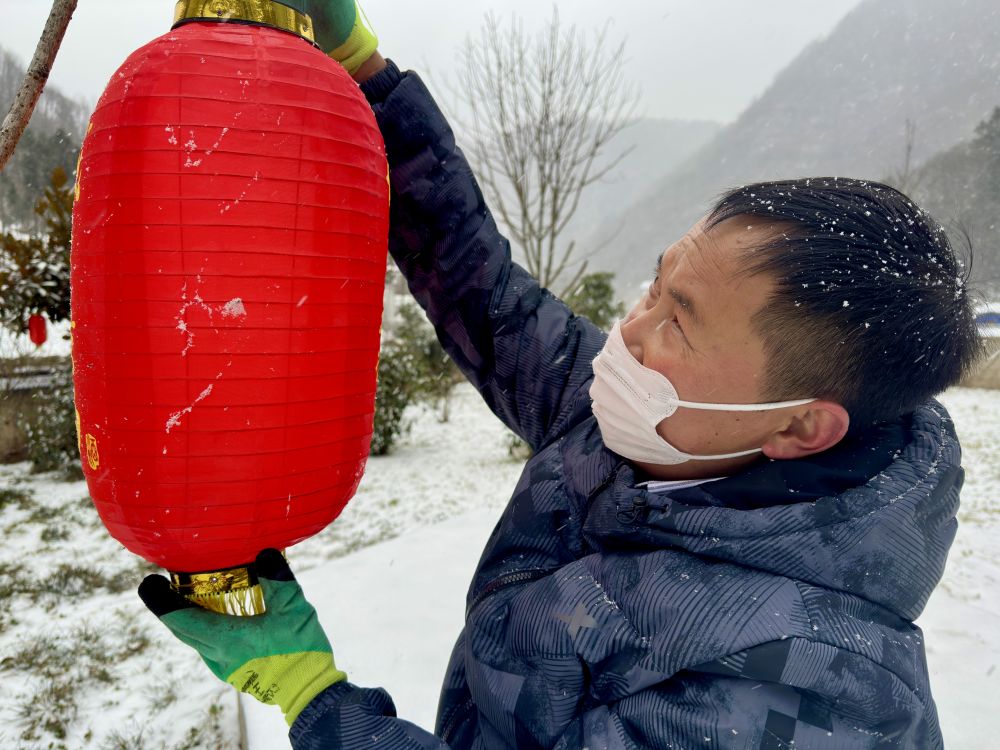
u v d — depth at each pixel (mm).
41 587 5141
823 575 596
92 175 662
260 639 699
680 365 681
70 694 3598
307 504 717
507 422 1147
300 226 655
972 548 4422
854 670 549
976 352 663
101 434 659
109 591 5094
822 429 662
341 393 712
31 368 9805
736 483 666
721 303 641
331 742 653
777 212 639
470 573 3943
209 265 625
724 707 558
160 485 649
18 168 6527
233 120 642
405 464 9812
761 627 567
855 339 604
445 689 885
